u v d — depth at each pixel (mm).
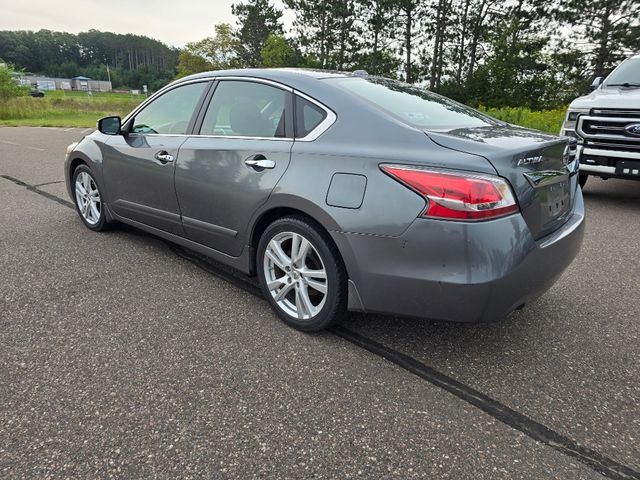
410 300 2402
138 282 3543
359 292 2549
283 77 3043
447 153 2299
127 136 4043
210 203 3256
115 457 1892
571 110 6344
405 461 1923
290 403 2244
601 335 2955
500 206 2199
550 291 3600
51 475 1793
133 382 2359
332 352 2684
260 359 2596
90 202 4609
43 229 4754
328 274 2668
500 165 2225
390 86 3209
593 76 30172
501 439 2059
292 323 2918
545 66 30453
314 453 1949
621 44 29094
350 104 2711
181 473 1826
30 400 2203
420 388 2389
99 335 2785
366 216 2418
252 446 1975
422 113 2832
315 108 2807
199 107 3475
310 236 2689
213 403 2227
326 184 2568
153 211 3809
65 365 2480
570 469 1901
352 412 2199
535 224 2385
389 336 2875
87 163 4418
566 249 2588
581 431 2119
